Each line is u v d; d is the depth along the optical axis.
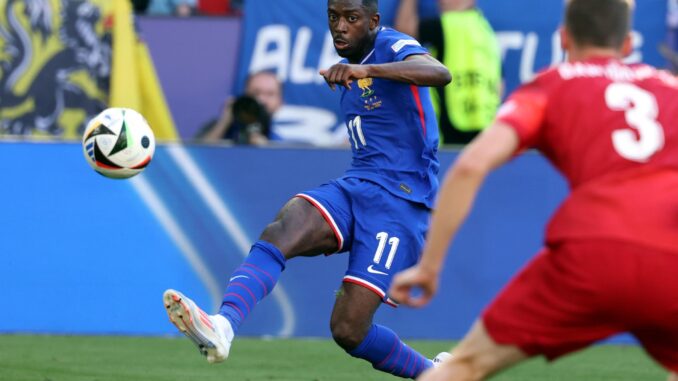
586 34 12.21
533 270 11.70
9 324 28.75
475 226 29.38
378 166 18.94
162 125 35.69
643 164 11.48
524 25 35.91
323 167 29.20
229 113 35.62
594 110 11.62
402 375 19.08
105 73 34.97
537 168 29.45
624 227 11.21
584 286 11.21
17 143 28.80
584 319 11.44
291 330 29.25
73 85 34.69
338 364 24.83
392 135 18.95
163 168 28.95
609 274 11.14
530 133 11.36
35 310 28.80
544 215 29.47
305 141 35.81
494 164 11.06
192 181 29.00
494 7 35.88
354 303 18.28
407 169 18.92
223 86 36.00
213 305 28.92
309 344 28.11
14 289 28.75
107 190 28.91
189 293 28.92
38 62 34.47
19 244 28.73
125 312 28.89
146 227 28.92
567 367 25.38
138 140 18.92
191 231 28.94
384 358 18.77
